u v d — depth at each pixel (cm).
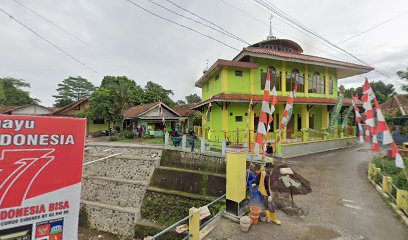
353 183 930
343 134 1927
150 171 1395
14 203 274
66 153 320
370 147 1812
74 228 322
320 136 1845
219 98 1481
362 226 592
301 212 679
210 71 1744
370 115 708
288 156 1405
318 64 1805
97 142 2120
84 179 1476
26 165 285
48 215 299
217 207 988
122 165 1504
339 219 633
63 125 319
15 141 277
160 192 1205
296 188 859
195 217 525
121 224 1166
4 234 265
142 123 2603
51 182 304
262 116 759
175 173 1272
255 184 669
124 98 2436
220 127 1666
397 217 637
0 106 3122
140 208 1208
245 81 1681
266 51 1734
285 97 1712
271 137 1642
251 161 1066
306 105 1836
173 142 1609
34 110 2978
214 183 1117
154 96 3738
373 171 959
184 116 2994
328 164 1227
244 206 653
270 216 626
